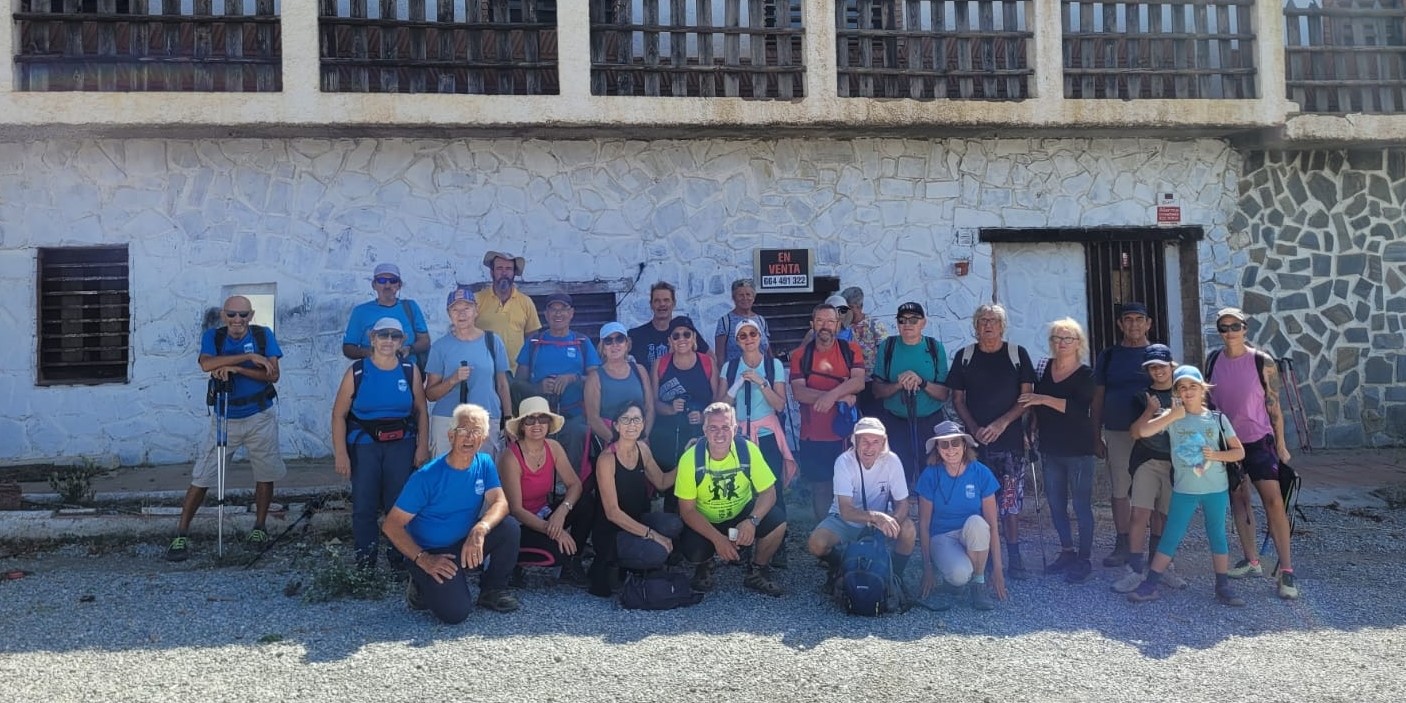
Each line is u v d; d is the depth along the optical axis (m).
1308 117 9.02
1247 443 5.65
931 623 5.04
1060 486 5.86
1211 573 5.93
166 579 5.61
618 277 8.84
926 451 6.04
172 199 8.30
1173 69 8.87
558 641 4.70
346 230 8.47
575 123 7.97
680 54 8.14
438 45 7.89
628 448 5.44
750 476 5.43
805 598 5.45
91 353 8.36
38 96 7.38
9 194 8.14
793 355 6.59
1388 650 4.68
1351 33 9.29
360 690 4.10
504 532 5.14
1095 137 9.40
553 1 8.62
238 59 7.62
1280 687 4.25
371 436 5.64
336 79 7.73
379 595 5.33
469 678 4.24
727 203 9.00
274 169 8.40
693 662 4.46
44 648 4.53
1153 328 9.73
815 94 8.29
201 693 4.05
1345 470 8.62
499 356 6.21
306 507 6.59
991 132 8.96
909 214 9.26
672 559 5.76
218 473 6.09
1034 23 8.63
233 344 6.29
